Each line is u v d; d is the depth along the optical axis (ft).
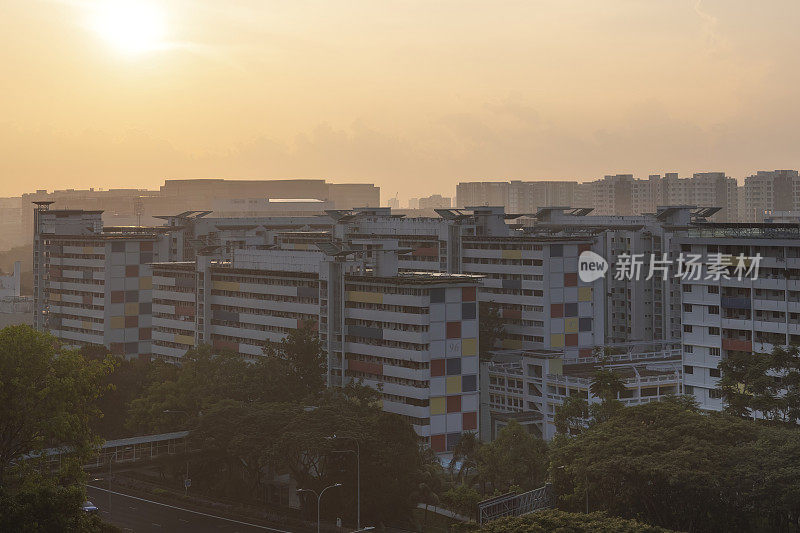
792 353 586.04
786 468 431.84
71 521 378.94
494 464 554.87
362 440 533.14
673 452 450.30
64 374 430.61
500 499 467.52
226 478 611.88
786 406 557.74
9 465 429.38
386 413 559.38
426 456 598.34
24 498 371.35
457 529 480.64
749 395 579.48
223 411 591.37
